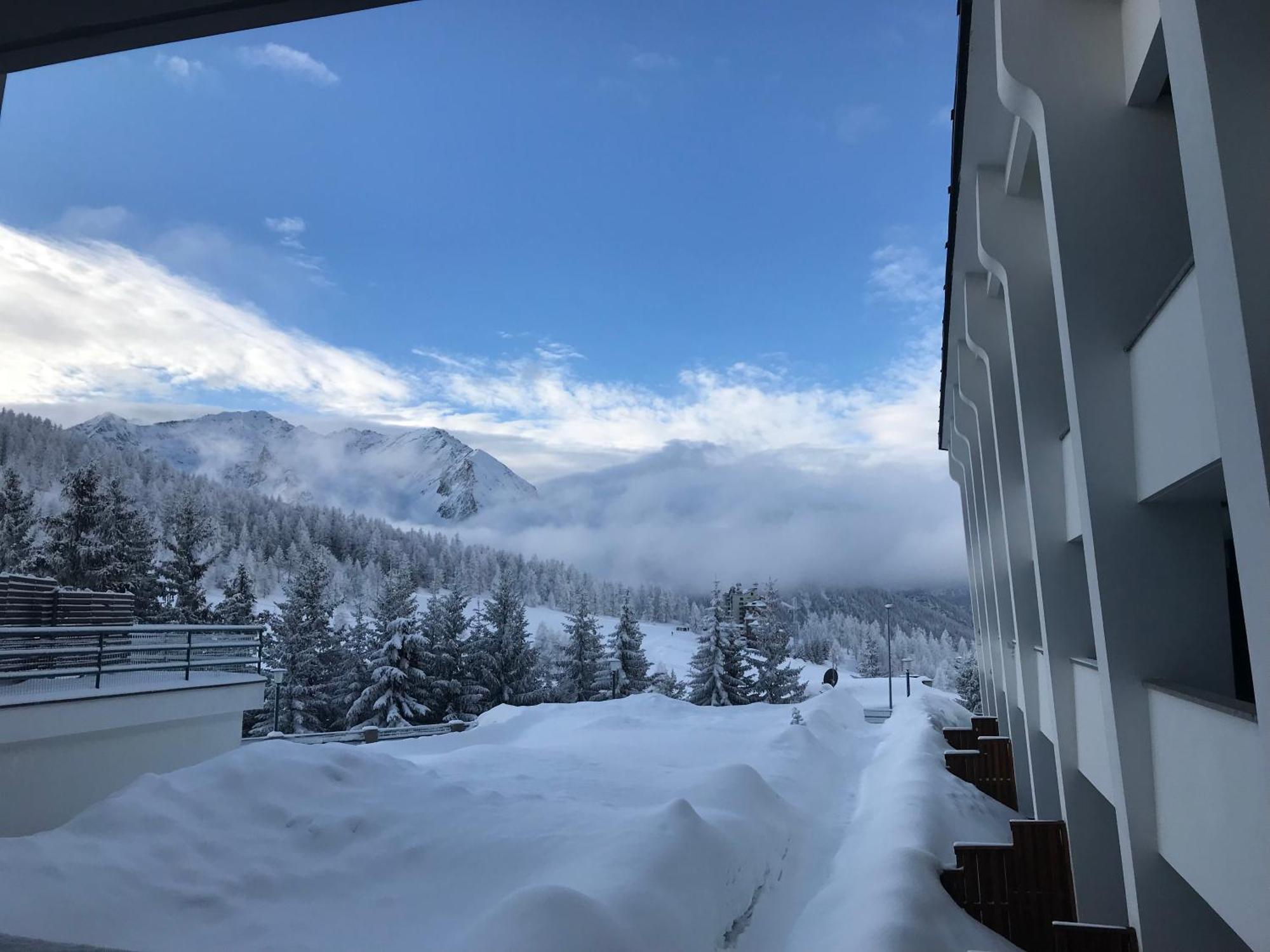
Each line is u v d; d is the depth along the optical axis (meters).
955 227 12.62
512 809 11.09
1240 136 3.14
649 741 22.89
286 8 2.34
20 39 2.33
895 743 24.97
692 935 8.20
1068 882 10.31
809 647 154.00
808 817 15.33
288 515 129.88
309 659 56.62
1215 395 3.33
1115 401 6.50
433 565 137.12
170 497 60.03
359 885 8.84
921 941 8.38
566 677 67.12
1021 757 17.48
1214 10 3.23
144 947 7.07
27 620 14.27
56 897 7.43
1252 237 3.07
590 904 7.32
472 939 6.80
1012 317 10.30
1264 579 3.00
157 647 12.98
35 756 10.57
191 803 9.84
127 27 2.32
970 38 8.34
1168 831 5.81
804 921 10.25
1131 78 6.66
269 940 7.52
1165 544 6.27
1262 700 3.10
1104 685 6.40
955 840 13.20
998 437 13.81
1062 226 6.73
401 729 28.47
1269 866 3.96
